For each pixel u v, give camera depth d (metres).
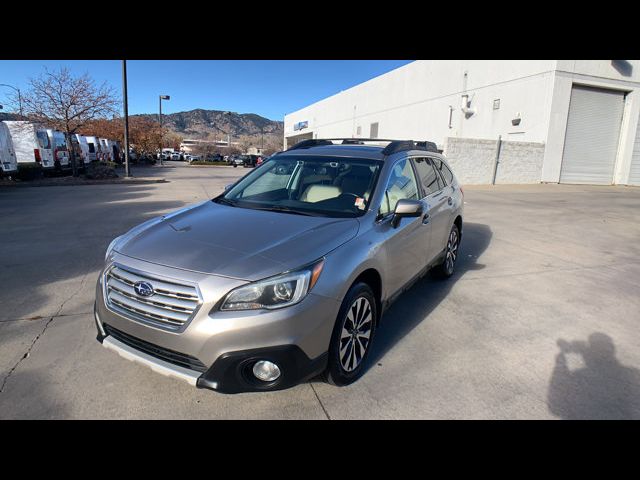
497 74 23.78
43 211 9.97
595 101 21.78
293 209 3.47
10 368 3.06
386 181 3.66
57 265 5.57
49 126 19.39
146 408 2.67
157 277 2.48
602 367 3.33
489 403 2.82
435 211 4.44
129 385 2.89
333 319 2.63
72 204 11.26
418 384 3.02
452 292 4.98
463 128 26.84
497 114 23.97
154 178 21.02
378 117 38.09
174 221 3.27
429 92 30.22
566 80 20.53
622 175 23.41
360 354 3.04
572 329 4.04
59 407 2.65
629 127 22.75
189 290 2.38
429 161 4.91
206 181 20.67
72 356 3.24
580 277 5.71
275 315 2.36
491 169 20.92
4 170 15.80
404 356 3.42
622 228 9.45
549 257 6.75
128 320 2.55
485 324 4.09
